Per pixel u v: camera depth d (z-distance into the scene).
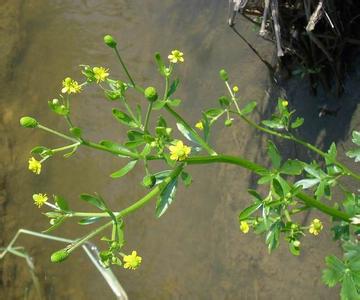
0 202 0.49
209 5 0.45
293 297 0.34
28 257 0.41
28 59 0.54
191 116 0.42
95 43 0.51
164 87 0.45
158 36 0.47
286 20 0.35
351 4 0.33
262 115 0.38
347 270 0.21
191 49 0.44
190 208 0.40
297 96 0.37
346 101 0.35
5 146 0.51
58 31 0.54
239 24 0.42
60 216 0.20
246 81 0.40
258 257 0.36
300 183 0.22
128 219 0.43
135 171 0.44
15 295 0.45
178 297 0.39
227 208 0.39
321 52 0.35
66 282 0.44
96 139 0.47
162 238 0.41
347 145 0.34
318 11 0.32
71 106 0.49
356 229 0.24
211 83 0.42
